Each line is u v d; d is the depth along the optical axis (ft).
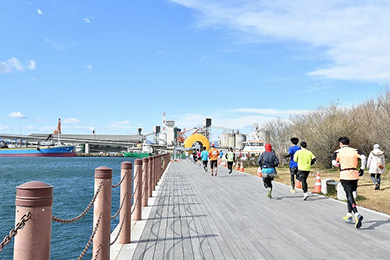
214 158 79.77
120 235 20.76
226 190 49.85
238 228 24.99
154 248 19.75
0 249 6.76
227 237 22.36
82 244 47.62
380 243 20.90
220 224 26.40
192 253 18.76
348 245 20.43
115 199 87.20
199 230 24.36
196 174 84.48
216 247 19.98
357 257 18.10
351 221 26.94
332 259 17.76
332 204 36.58
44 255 7.84
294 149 46.50
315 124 98.89
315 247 19.99
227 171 97.60
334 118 95.96
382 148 85.61
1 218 68.49
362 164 26.61
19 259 7.57
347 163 26.71
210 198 41.34
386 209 33.83
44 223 7.87
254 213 31.14
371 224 26.45
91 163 412.77
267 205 35.86
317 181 46.55
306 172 39.58
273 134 143.84
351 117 97.30
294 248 19.76
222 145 345.10
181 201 38.81
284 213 31.19
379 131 84.48
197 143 200.75
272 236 22.63
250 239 21.83
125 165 21.27
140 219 27.94
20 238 7.61
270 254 18.60
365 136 91.56
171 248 19.75
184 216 29.71
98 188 15.20
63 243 47.98
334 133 90.63
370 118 92.32
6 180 169.27
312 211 32.27
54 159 570.46
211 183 60.70
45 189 7.89
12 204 87.81
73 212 75.15
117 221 55.21
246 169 110.01
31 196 7.68
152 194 44.98
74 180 166.61
